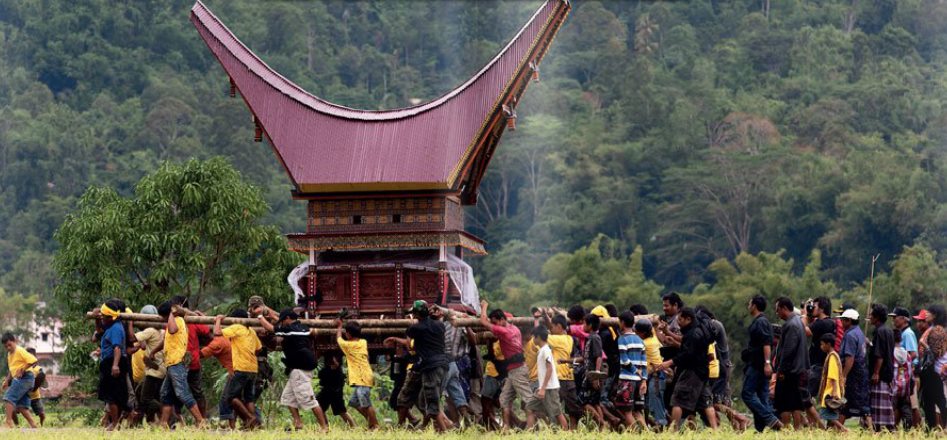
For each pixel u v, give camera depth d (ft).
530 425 157.07
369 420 162.20
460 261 191.01
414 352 162.81
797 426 157.07
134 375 174.29
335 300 188.96
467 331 164.55
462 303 188.75
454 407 167.73
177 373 160.76
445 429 155.74
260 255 294.87
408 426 162.40
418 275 188.24
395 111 196.24
